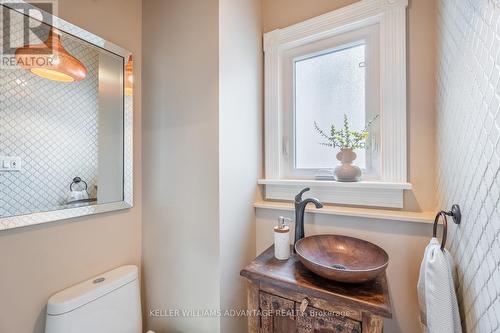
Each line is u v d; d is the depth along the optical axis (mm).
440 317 645
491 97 497
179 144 1103
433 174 950
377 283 785
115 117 1090
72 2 943
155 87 1189
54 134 882
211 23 1005
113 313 954
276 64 1313
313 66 1277
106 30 1074
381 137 1043
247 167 1197
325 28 1173
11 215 770
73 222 953
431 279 682
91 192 1000
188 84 1073
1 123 754
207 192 1020
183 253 1090
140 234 1235
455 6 715
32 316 829
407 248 950
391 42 1012
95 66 1012
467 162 629
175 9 1116
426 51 958
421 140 971
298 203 1069
